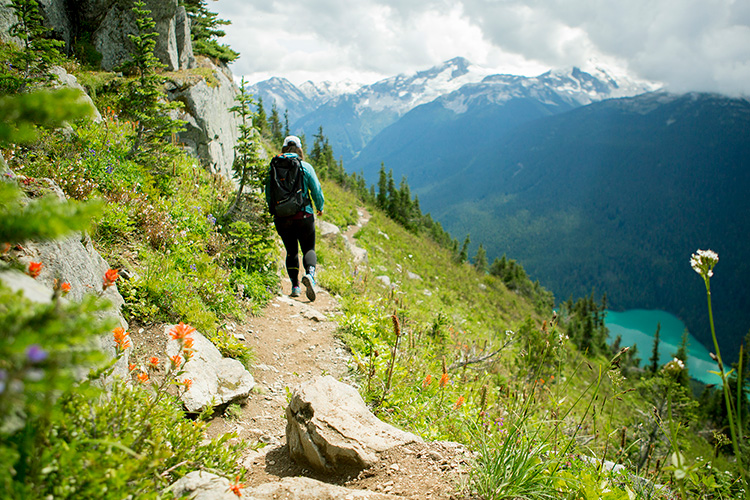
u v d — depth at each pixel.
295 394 3.76
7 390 0.80
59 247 3.23
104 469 1.52
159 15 11.41
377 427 3.59
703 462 2.34
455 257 53.81
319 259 11.83
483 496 2.83
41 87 5.92
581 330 57.09
